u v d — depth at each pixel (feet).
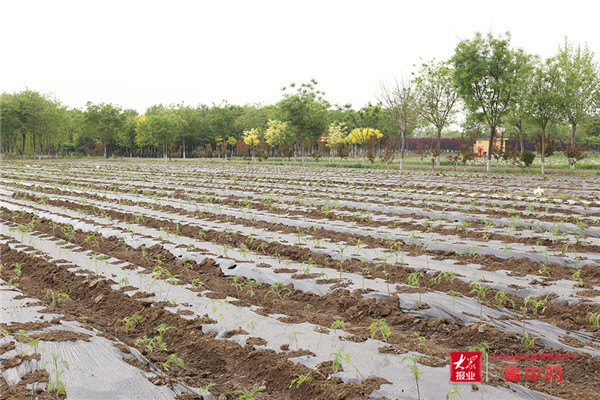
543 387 15.92
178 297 24.25
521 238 35.37
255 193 67.72
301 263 30.66
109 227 41.98
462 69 112.27
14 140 226.38
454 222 43.16
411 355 17.24
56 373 16.01
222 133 252.42
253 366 17.61
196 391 15.78
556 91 94.99
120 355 17.63
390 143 133.90
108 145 279.49
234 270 29.43
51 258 32.07
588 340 19.36
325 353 17.87
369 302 23.36
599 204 51.21
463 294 24.68
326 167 136.15
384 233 37.50
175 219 47.88
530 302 22.53
